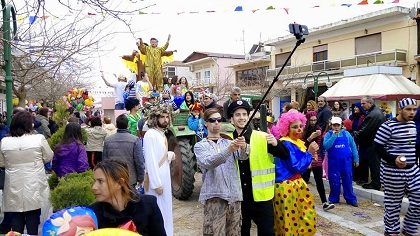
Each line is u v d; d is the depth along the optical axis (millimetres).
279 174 3857
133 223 2014
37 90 18500
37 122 8672
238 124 3730
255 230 5129
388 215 4539
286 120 3908
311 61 27266
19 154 3973
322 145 6941
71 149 4859
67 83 20828
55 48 4832
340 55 25125
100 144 7418
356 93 14438
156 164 3992
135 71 11188
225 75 35719
